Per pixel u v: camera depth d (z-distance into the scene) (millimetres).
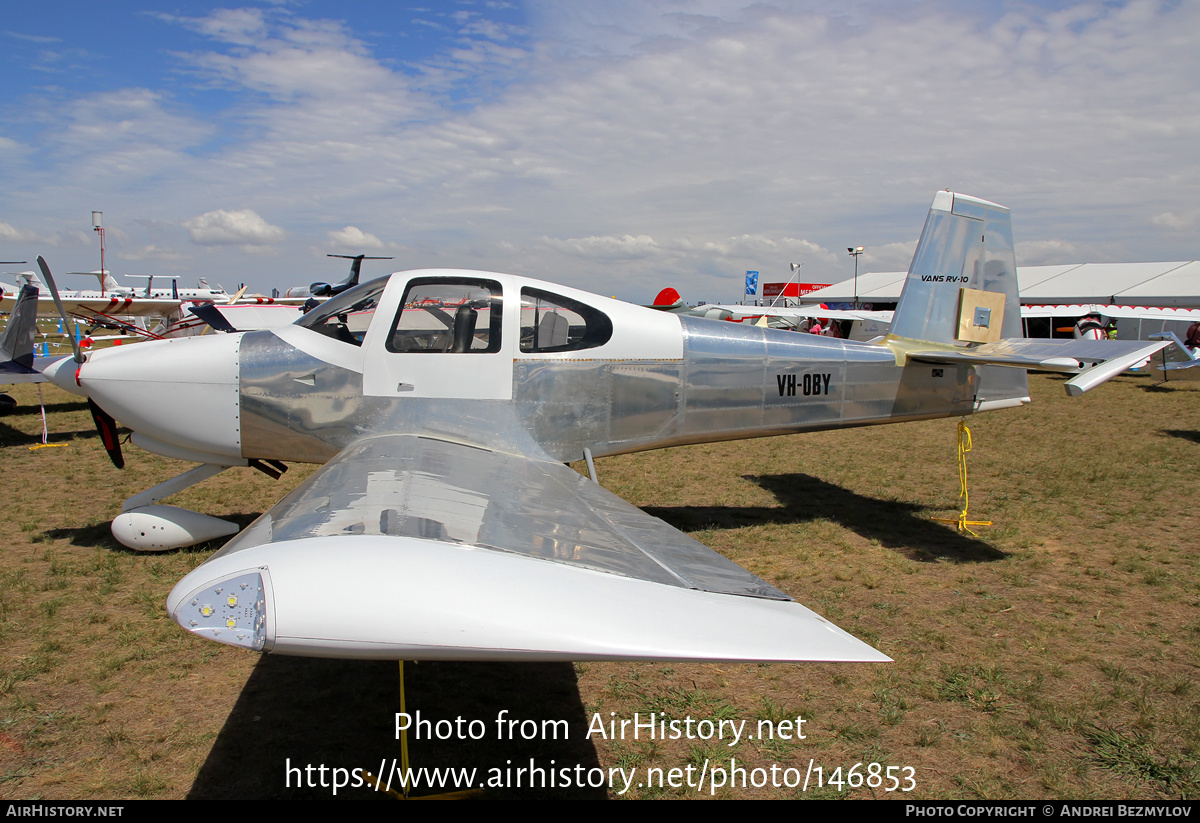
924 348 5629
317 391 4484
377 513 2555
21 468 7875
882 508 6570
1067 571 4953
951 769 2832
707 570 2367
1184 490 7188
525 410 4594
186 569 4781
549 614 1963
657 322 4887
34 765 2768
